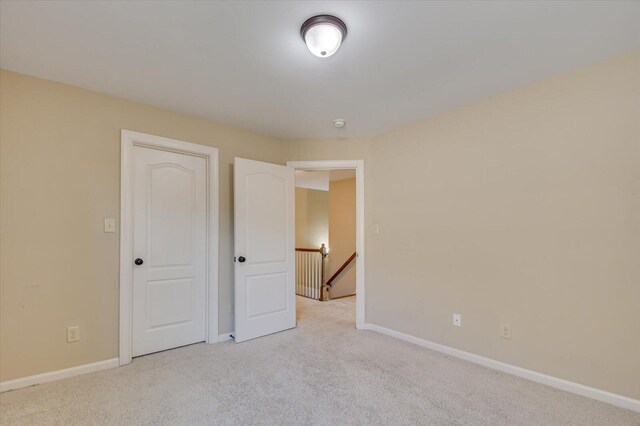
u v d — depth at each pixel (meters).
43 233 2.34
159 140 2.89
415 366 2.62
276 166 3.60
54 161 2.40
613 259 2.07
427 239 3.12
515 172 2.52
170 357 2.79
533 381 2.36
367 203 3.72
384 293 3.52
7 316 2.20
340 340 3.26
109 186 2.62
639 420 1.88
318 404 2.04
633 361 1.99
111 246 2.62
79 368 2.44
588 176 2.18
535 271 2.40
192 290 3.12
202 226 3.21
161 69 2.25
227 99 2.74
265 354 2.87
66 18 1.71
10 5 1.59
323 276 5.30
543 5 1.61
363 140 3.76
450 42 1.93
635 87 2.02
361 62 2.15
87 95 2.55
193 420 1.86
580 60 2.14
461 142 2.88
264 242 3.44
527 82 2.44
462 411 1.97
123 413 1.93
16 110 2.27
